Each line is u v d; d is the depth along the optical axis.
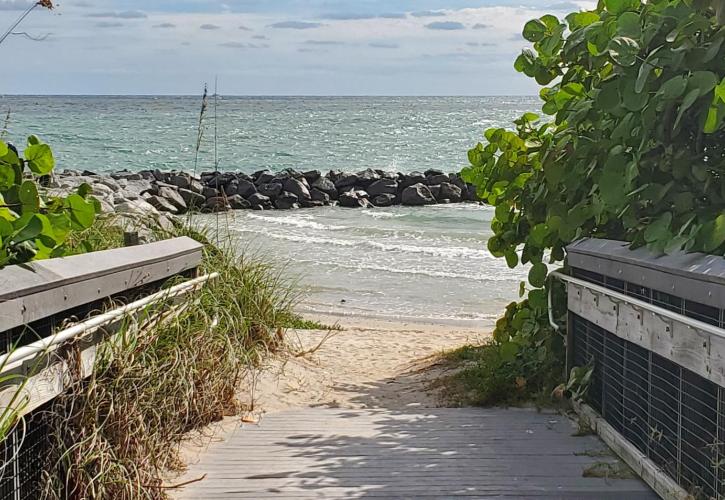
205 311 5.23
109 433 3.53
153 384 3.98
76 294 3.48
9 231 3.45
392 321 10.91
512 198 6.12
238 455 4.25
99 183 23.77
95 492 3.29
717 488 3.17
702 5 3.91
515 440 4.50
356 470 4.02
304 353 7.18
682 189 4.12
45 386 3.15
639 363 4.02
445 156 50.50
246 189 28.33
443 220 23.45
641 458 3.79
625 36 4.19
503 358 5.64
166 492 3.73
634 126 4.27
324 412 5.18
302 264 15.61
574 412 4.99
